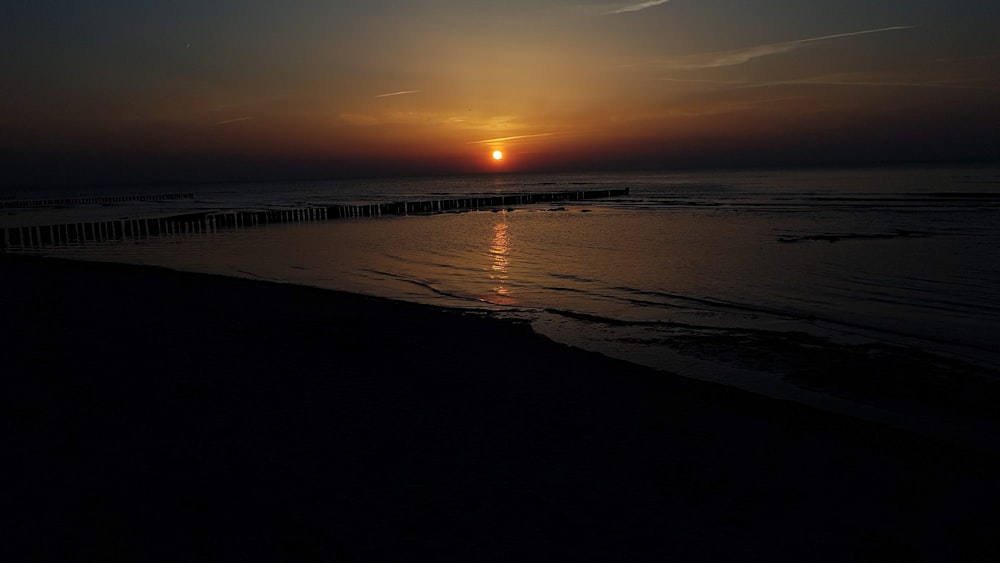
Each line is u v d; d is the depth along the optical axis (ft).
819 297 46.78
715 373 28.53
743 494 15.62
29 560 11.08
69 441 16.52
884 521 14.52
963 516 14.90
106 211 196.24
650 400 23.18
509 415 20.76
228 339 29.04
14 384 20.88
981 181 217.15
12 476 14.40
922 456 18.66
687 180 360.89
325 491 14.49
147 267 57.47
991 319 38.99
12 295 38.91
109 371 22.85
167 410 19.25
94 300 37.70
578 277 57.77
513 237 96.58
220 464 15.65
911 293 47.44
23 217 173.68
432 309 40.22
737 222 109.60
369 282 56.18
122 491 13.96
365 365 26.02
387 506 13.93
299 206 201.98
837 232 89.35
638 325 38.06
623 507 14.51
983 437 21.22
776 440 19.58
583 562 12.01
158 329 30.32
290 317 35.29
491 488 15.12
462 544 12.45
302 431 18.22
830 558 12.74
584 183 367.45
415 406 21.07
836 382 27.09
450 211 162.81
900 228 91.56
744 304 44.73
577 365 27.71
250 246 91.30
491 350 29.96
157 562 11.25
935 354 31.30
